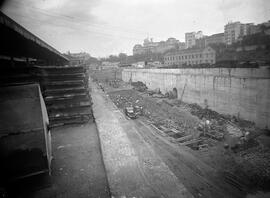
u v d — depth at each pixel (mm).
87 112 10664
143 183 6102
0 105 4801
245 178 8109
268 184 7703
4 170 4820
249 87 13836
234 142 11297
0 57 7953
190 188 7488
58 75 10242
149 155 8312
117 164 7047
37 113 5043
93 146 8156
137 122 16094
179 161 9492
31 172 5078
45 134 5188
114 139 9172
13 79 6789
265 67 13789
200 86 19328
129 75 45250
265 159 9180
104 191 5488
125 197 5414
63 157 7180
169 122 16031
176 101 22516
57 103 10211
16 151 4875
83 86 10664
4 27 5074
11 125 4816
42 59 16531
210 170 8727
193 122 15383
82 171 6336
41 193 5223
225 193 7266
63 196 5160
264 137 11703
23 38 6832
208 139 12258
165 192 5781
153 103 22406
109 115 13961
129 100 25875
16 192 5059
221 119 15438
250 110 13945
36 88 5176
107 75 55125
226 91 16062
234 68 15172
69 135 9297
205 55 41906
